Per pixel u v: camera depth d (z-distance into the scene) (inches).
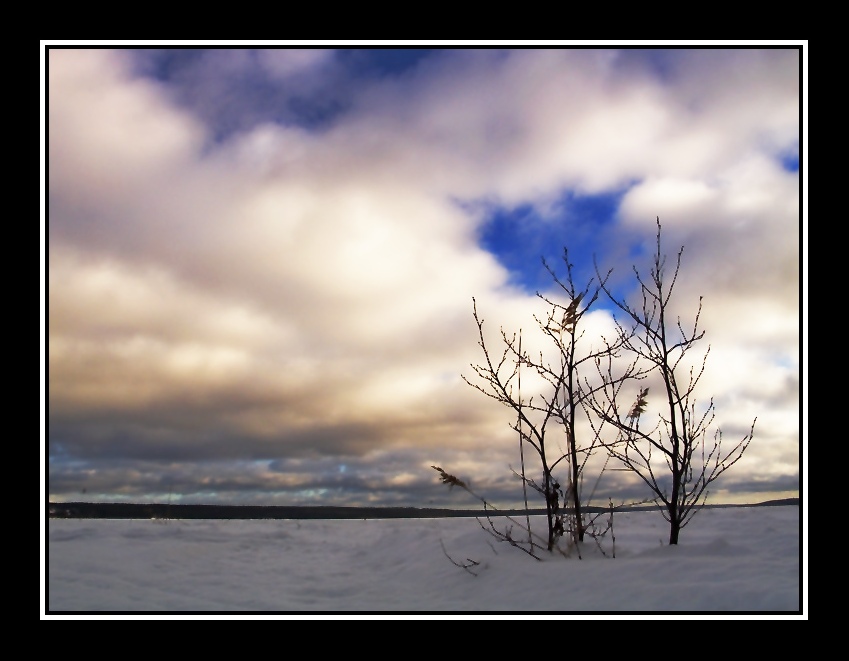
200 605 218.4
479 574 254.5
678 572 207.9
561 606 193.9
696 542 283.3
